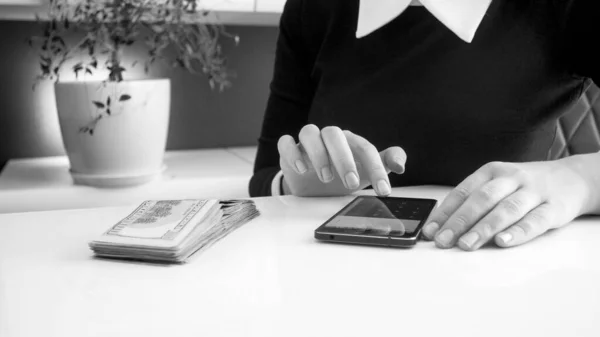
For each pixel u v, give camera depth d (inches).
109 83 54.9
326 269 20.4
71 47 69.6
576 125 58.9
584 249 22.2
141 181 57.9
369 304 17.2
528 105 40.4
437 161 42.0
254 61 78.3
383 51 43.6
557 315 16.1
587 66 38.9
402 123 42.4
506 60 40.3
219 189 60.2
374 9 38.9
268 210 29.8
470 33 36.4
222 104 77.8
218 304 17.5
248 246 23.4
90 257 22.4
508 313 16.3
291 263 21.2
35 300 18.2
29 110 70.6
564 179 26.3
